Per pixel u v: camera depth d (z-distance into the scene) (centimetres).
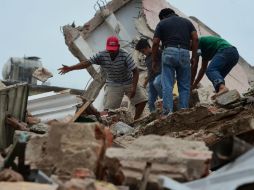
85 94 1539
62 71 1449
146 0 2144
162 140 801
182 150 784
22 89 1132
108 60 1446
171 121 1155
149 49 1477
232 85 2147
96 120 1237
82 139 809
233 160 708
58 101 1491
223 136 1076
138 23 2108
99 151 801
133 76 1453
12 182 739
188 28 1292
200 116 1130
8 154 830
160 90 1427
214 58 1342
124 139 1170
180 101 1273
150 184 754
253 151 693
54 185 732
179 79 1283
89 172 766
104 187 705
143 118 1375
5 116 1106
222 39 1363
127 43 2089
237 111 1109
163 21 1295
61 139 812
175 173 762
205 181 679
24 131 1027
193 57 1298
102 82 1541
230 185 652
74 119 1183
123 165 769
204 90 1421
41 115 1481
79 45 2092
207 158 767
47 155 828
